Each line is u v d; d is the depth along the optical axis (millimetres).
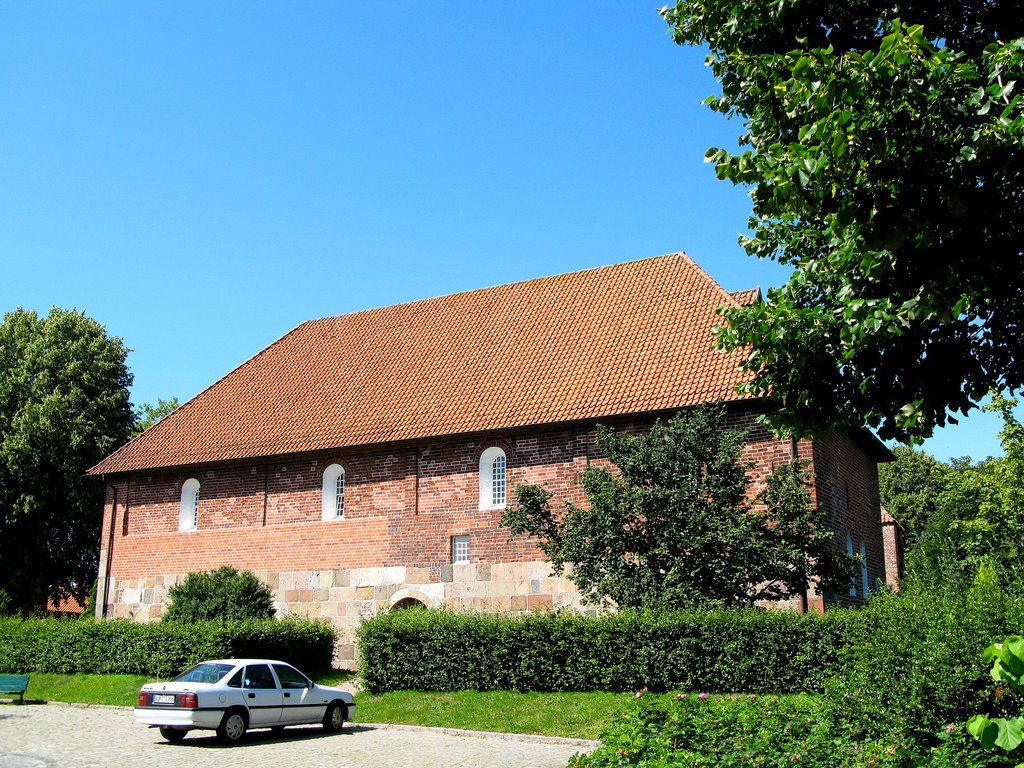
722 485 20656
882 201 9430
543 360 29375
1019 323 10992
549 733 18000
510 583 26422
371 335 35438
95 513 44875
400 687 22469
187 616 26703
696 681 19453
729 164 10953
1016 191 9547
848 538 27453
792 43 12133
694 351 26656
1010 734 5184
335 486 30453
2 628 27750
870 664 12117
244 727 17859
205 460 31906
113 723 20141
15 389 44781
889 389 11719
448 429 27969
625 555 21562
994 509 34312
